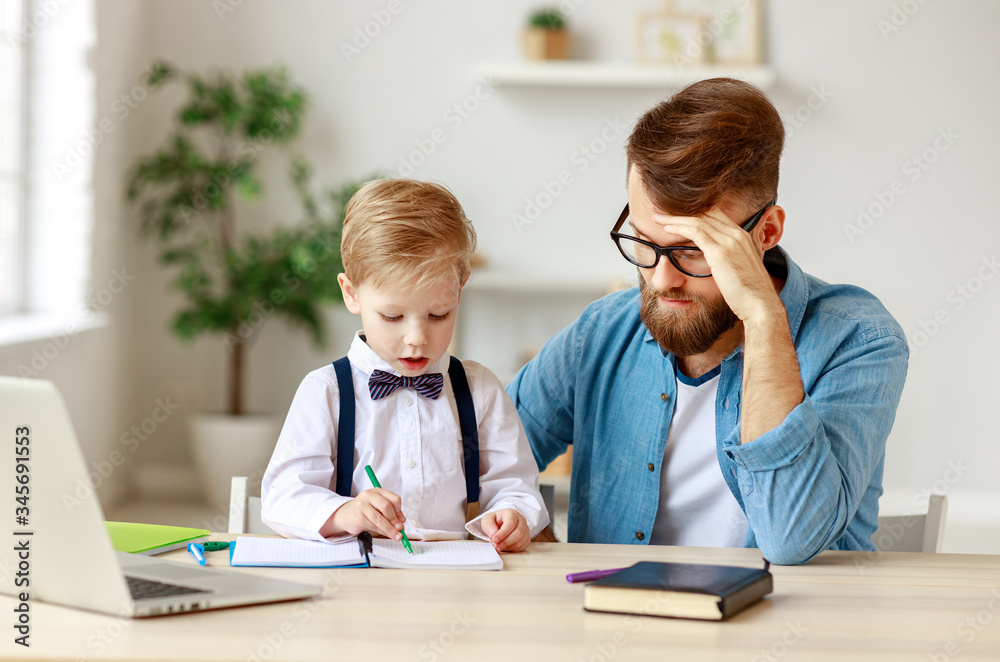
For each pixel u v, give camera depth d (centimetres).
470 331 386
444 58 377
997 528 349
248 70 378
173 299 387
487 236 381
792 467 102
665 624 81
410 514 119
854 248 370
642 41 370
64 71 324
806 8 366
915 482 372
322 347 366
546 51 365
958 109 363
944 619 84
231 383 369
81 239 328
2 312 315
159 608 79
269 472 114
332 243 353
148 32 377
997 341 367
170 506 362
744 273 107
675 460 132
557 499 330
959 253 366
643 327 138
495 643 75
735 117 112
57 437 77
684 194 111
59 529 79
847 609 87
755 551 110
